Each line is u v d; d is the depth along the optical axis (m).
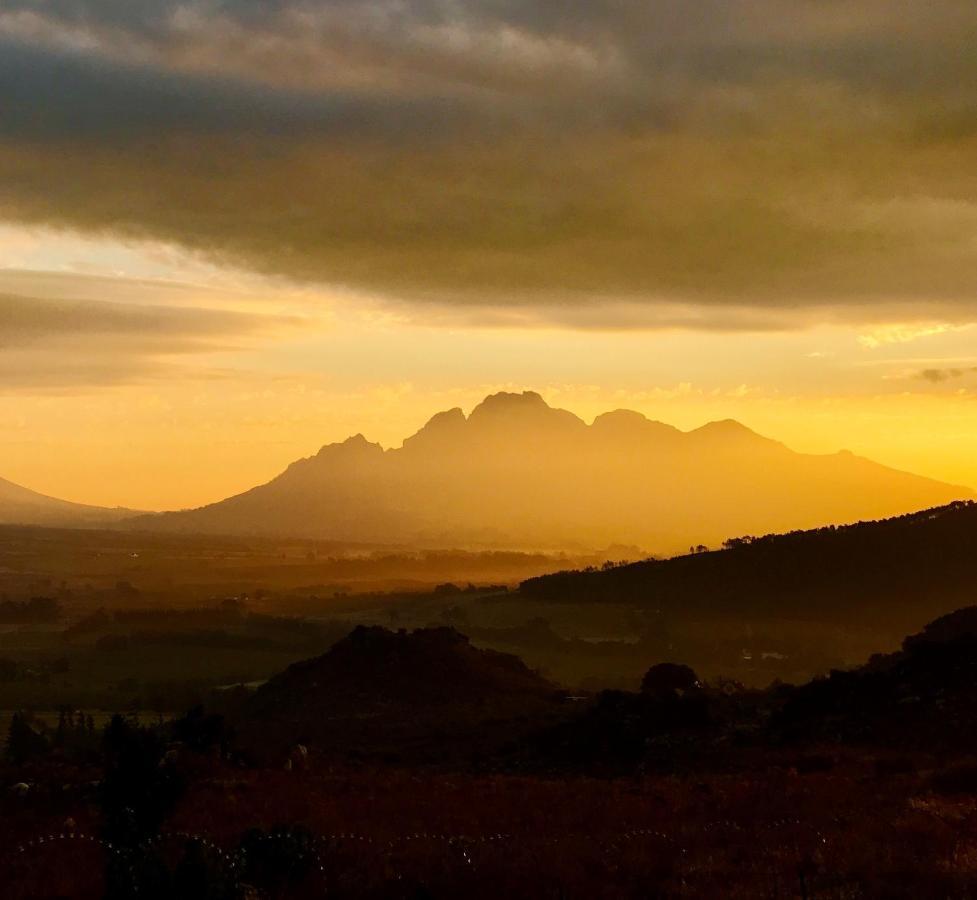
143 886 15.08
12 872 19.17
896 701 41.97
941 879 15.25
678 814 23.42
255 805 25.94
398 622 184.75
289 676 84.25
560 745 44.28
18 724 57.56
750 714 46.88
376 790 29.36
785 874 16.23
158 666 138.25
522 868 17.25
